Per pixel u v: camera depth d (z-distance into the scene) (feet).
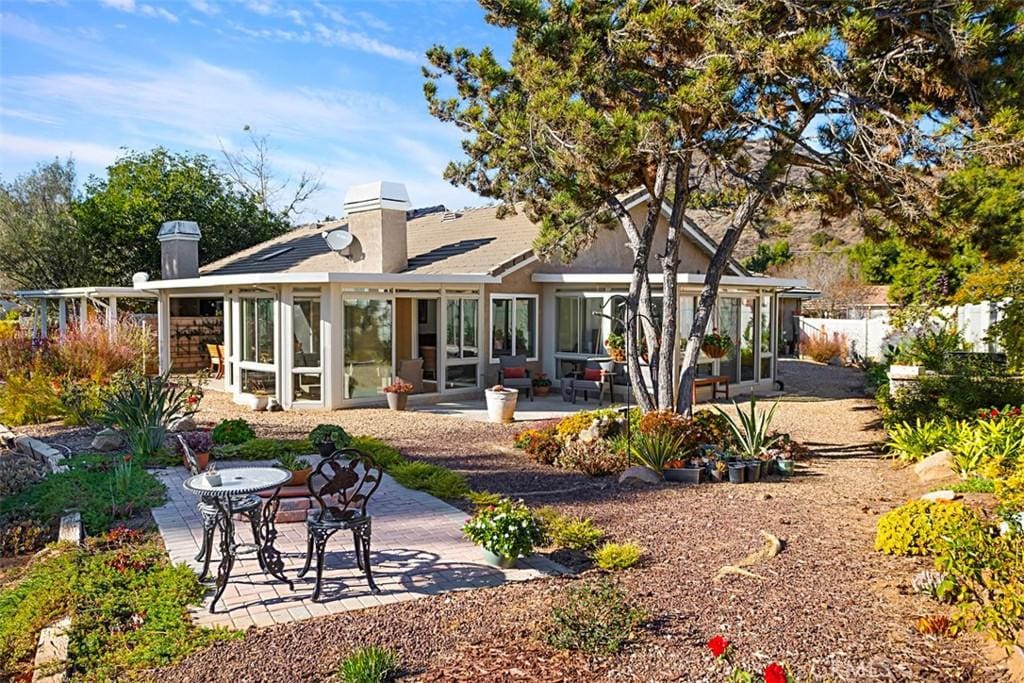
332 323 51.26
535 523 20.68
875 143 29.32
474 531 20.31
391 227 61.77
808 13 28.12
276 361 52.65
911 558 20.42
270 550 18.75
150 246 97.81
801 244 168.25
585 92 31.99
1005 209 30.83
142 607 16.93
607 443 33.81
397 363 56.18
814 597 17.75
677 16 26.78
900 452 34.45
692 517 24.99
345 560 20.71
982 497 24.49
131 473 27.61
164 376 38.09
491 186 40.63
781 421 47.37
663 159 31.01
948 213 29.37
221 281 54.13
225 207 108.58
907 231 32.09
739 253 159.74
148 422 34.27
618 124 27.86
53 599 17.10
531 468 33.09
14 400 44.09
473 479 30.76
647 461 31.63
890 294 93.20
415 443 39.27
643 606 17.15
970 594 16.80
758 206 37.01
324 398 51.70
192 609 17.12
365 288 52.75
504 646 15.05
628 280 54.75
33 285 97.14
